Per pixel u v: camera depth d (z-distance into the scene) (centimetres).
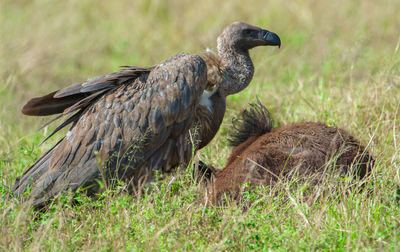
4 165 1474
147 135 1233
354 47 2091
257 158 1250
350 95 1725
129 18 2989
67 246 1047
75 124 1283
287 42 2484
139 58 2572
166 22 2933
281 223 1108
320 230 1065
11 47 2455
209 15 2894
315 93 1852
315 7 2827
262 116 1397
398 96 1670
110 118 1232
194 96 1265
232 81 1423
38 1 3075
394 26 2542
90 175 1210
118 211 1134
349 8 2778
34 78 2350
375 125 1575
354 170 1253
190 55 1305
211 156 1531
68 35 2755
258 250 1032
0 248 1020
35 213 1190
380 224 1079
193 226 1101
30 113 1323
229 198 1215
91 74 2355
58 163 1229
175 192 1233
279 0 2925
